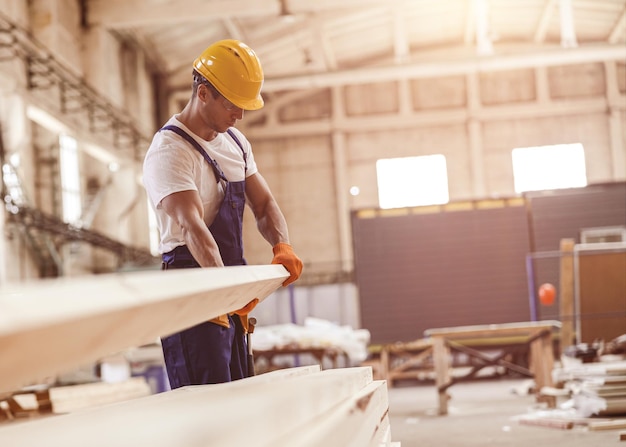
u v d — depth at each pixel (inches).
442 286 522.0
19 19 535.8
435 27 901.2
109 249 598.9
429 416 325.4
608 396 240.2
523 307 522.9
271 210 117.7
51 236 517.0
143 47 746.2
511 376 580.7
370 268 523.2
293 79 762.8
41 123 524.1
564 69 899.4
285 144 914.7
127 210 660.7
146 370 376.5
